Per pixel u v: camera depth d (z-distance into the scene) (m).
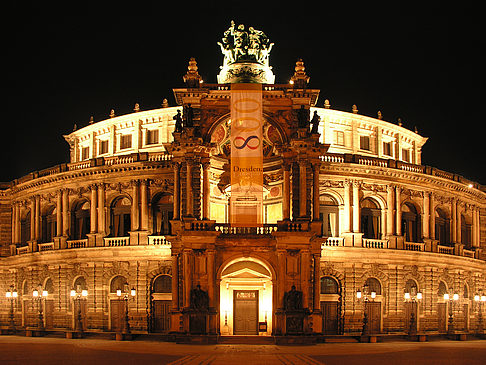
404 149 88.81
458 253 78.19
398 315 70.00
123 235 71.81
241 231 58.16
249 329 61.78
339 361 40.69
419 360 41.28
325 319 67.19
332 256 67.81
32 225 79.38
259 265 62.00
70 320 72.19
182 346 52.28
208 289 56.34
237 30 64.94
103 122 83.75
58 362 38.47
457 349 50.78
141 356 43.25
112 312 69.81
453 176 78.88
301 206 57.53
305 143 58.09
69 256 72.69
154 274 68.00
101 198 72.00
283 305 55.94
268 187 66.19
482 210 86.19
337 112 79.88
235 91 57.59
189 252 56.69
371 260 69.25
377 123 83.12
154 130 81.38
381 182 71.56
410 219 75.00
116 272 69.56
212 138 63.84
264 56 65.44
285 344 54.69
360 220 70.12
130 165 70.38
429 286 73.19
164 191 70.06
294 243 56.22
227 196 67.38
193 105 59.78
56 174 75.19
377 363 39.25
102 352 45.91
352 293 67.94
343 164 69.31
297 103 59.59
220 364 38.56
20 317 80.00
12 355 43.06
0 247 84.12
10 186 84.25
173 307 59.06
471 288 81.06
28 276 78.88
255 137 56.91
